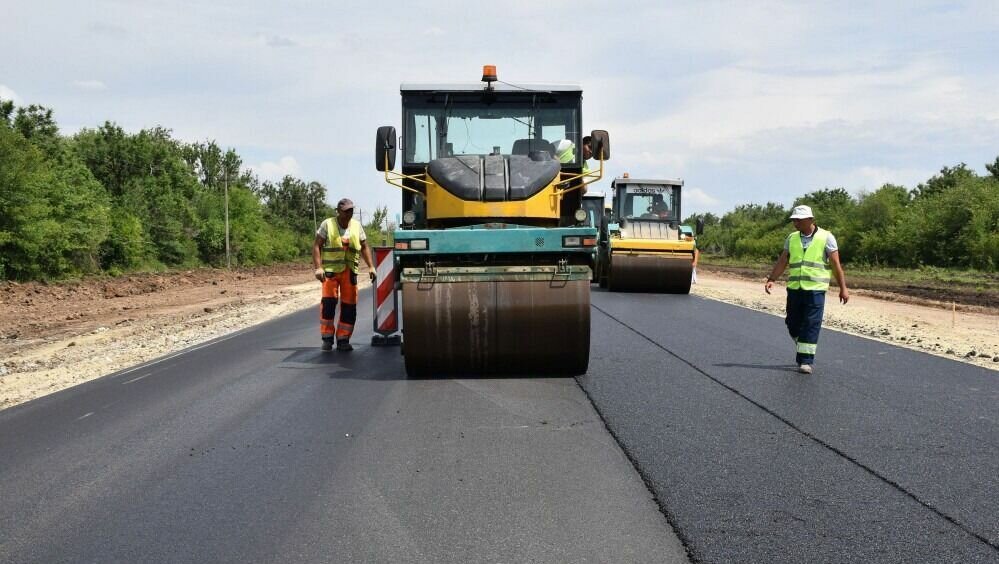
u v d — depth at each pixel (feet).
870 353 34.76
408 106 34.01
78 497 16.33
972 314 60.13
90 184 134.62
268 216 261.03
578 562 12.76
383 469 17.79
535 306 28.09
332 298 36.19
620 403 24.29
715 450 19.07
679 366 31.07
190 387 28.04
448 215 30.73
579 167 33.96
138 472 17.94
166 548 13.56
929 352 35.81
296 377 29.60
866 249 152.66
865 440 19.98
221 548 13.51
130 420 23.12
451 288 28.25
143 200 157.69
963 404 24.18
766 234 227.40
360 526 14.39
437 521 14.58
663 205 80.33
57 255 107.76
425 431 21.16
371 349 36.91
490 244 28.12
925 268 130.62
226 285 115.44
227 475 17.56
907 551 13.12
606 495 15.94
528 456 18.71
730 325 45.68
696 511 14.94
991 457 18.53
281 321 52.21
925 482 16.69
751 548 13.24
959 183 145.69
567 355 28.40
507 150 34.04
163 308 73.36
